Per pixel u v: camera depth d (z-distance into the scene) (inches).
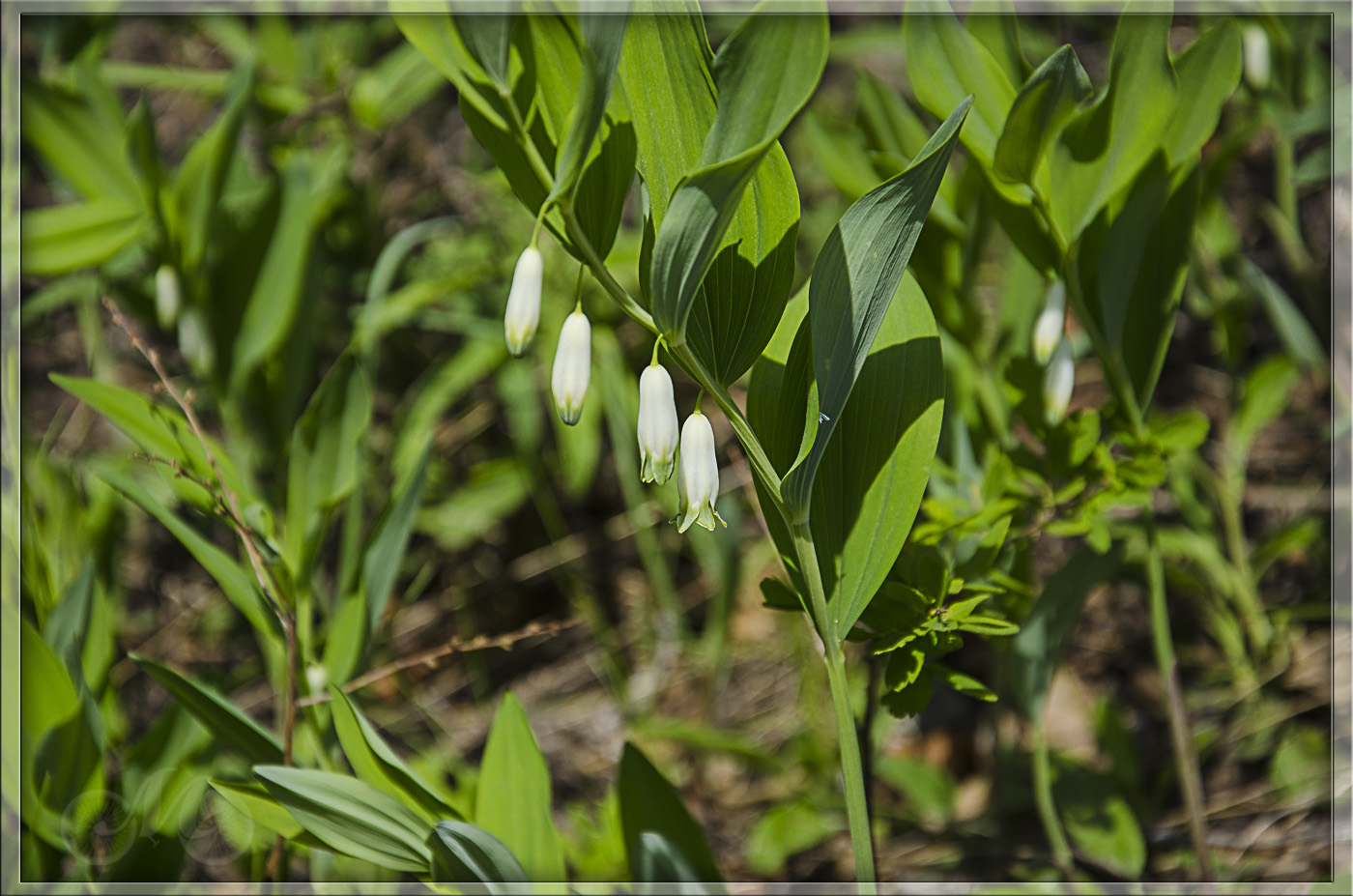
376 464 55.1
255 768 29.3
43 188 54.6
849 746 28.8
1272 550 41.8
